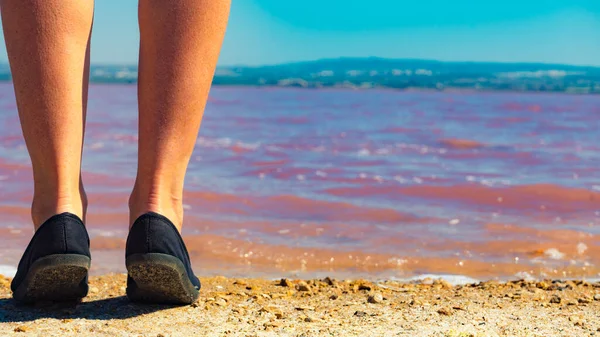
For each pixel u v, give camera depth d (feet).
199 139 36.76
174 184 4.86
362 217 15.01
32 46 4.44
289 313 5.71
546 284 7.75
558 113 74.69
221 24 4.65
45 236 4.62
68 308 5.36
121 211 14.21
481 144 36.78
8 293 6.35
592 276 10.09
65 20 4.50
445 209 16.38
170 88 4.62
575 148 34.88
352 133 43.62
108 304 5.57
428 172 24.17
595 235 13.33
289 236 12.66
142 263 4.67
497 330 5.24
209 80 4.74
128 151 27.86
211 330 4.98
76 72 4.61
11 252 10.52
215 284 7.29
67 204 4.72
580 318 5.75
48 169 4.67
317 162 26.73
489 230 13.76
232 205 15.93
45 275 4.75
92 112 58.95
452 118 63.36
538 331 5.24
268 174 22.49
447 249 11.87
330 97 129.29
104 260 10.05
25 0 4.40
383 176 22.67
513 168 26.03
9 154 25.59
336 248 11.69
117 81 244.22
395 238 12.73
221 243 11.78
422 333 5.04
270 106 85.76
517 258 11.29
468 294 6.96
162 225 4.70
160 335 4.79
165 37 4.52
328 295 6.69
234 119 57.26
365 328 5.17
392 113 71.36
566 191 18.95
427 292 7.07
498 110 80.43
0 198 15.65
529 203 17.42
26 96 4.52
